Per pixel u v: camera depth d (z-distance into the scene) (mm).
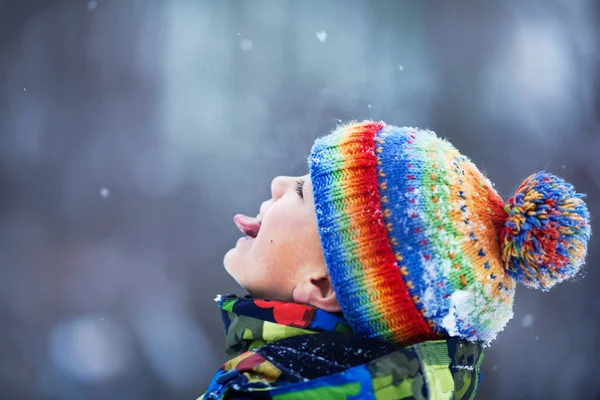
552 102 9617
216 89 11578
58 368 7020
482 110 9820
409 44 10570
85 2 12016
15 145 11109
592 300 6660
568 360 6508
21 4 11797
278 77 11328
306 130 10688
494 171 9180
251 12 11719
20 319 7777
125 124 11562
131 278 8734
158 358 7395
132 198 10227
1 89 11531
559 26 9984
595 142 9281
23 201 10281
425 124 10070
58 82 11758
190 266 9094
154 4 12211
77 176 10695
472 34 10203
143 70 11930
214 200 10094
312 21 11367
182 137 11070
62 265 8719
